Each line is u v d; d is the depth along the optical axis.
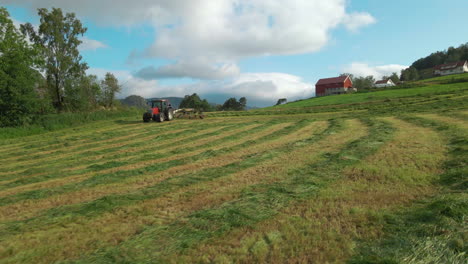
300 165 7.29
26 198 6.13
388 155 7.30
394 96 37.91
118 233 4.08
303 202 4.67
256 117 25.88
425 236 3.27
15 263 3.42
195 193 5.70
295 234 3.58
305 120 18.61
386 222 3.75
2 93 23.27
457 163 6.00
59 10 34.44
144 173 7.82
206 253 3.30
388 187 5.11
